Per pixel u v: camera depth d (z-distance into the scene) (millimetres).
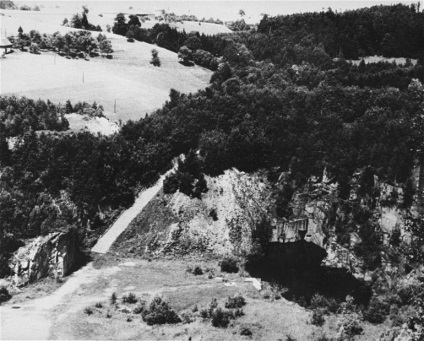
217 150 124562
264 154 126562
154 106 151125
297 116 130125
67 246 104625
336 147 122688
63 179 115750
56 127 126750
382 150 118000
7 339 79375
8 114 125688
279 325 87062
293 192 120938
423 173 112375
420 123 118875
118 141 124188
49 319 86250
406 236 105250
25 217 106000
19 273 98812
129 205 120000
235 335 83250
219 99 136250
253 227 116188
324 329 87000
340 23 190500
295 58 174250
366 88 139375
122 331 83062
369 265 106938
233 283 102125
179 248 113125
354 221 114312
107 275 103125
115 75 170500
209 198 120750
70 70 168625
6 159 115500
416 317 72312
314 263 111875
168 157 126688
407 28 180875
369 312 91688
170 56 195500
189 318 87250
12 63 167625
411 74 147375
